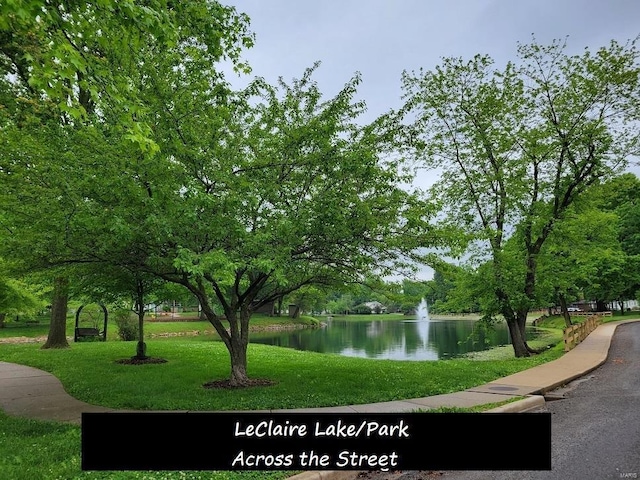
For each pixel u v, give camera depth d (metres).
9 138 8.26
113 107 6.48
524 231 18.55
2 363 15.01
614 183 18.22
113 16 5.74
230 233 8.59
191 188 7.53
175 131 8.62
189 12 7.44
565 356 15.32
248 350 19.69
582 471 5.07
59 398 9.35
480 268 18.12
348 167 8.77
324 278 11.15
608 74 16.95
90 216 7.72
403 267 10.49
